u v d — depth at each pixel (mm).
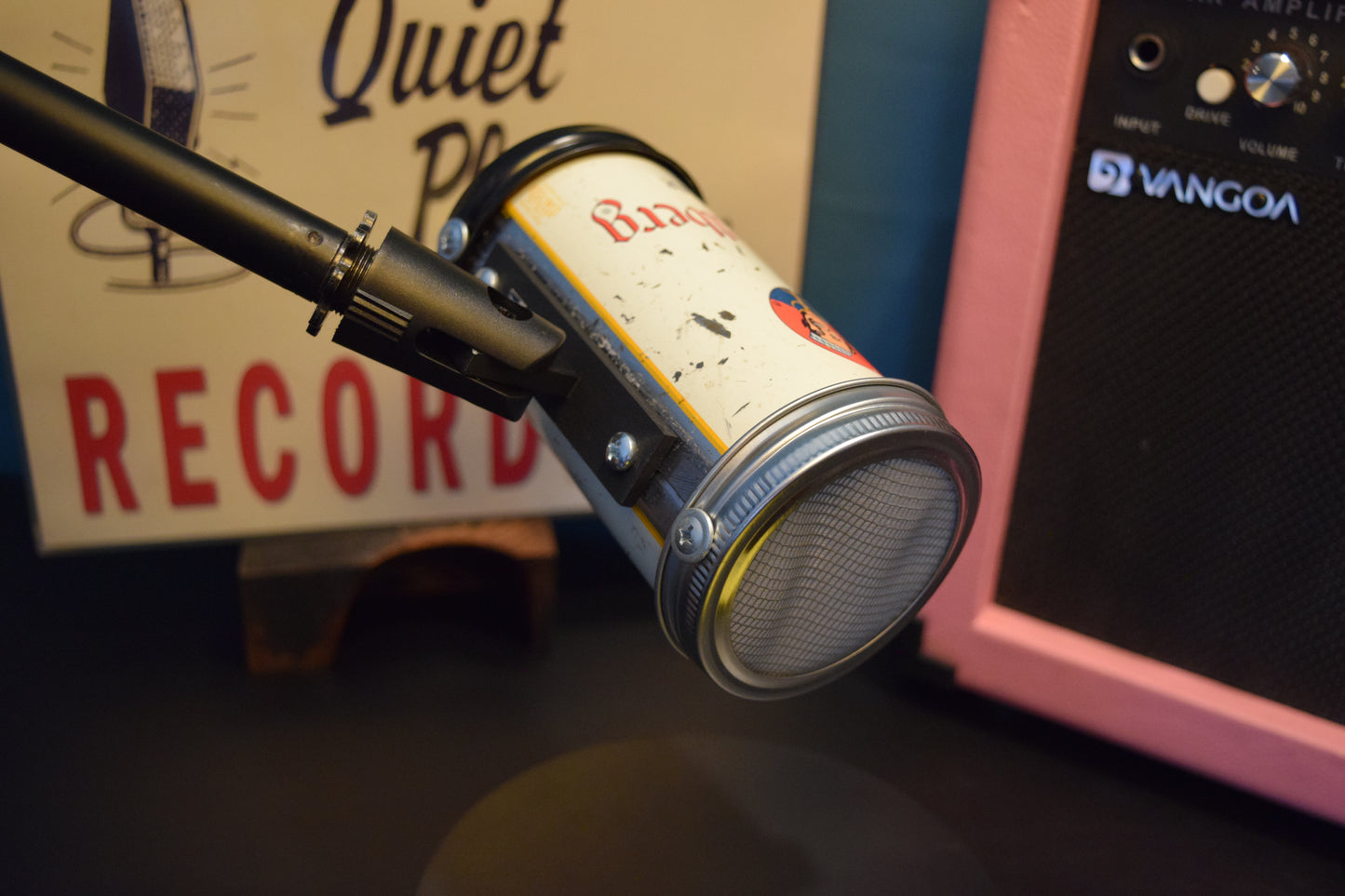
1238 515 413
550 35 447
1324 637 411
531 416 410
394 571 497
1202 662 431
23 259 435
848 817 422
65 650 469
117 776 423
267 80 433
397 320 329
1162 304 407
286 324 457
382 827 410
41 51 417
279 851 401
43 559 507
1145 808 434
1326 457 396
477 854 402
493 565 504
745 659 343
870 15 485
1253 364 399
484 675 472
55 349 446
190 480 469
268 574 454
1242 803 438
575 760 437
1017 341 420
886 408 333
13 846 397
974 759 448
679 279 361
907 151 505
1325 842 425
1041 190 407
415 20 435
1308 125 378
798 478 318
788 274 502
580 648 488
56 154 312
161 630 482
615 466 349
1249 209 389
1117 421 422
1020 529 446
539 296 374
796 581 335
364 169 448
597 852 405
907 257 521
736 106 473
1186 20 386
